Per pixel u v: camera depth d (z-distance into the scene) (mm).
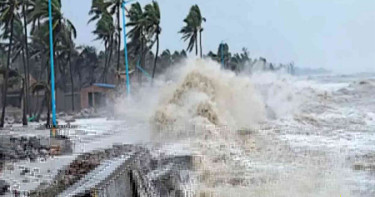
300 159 17688
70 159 17484
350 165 16469
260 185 13969
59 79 75562
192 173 15109
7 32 55562
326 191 13164
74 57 84875
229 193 13078
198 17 78812
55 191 12562
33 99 62219
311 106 39875
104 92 63375
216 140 20734
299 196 12805
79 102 75000
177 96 30219
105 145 20656
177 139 21031
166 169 14891
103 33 76375
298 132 25219
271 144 20781
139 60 70938
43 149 20297
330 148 19891
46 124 38031
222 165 16344
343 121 31266
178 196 12945
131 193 12844
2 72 51719
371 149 19688
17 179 14484
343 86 61219
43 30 48312
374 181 14156
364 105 41531
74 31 58969
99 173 13750
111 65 86188
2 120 43312
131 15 70125
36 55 68688
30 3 50188
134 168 14633
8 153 18969
